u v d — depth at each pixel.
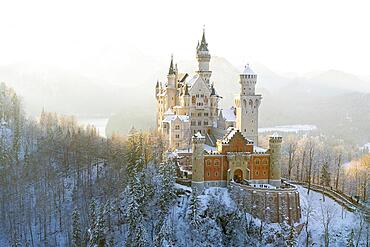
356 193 191.25
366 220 144.50
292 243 132.25
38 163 199.50
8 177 192.25
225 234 141.25
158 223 141.38
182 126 198.88
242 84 195.00
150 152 182.00
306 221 146.00
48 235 157.75
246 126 195.25
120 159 191.62
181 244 135.00
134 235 135.50
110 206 156.25
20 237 155.12
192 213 139.12
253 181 160.62
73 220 146.88
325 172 192.12
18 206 171.75
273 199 146.38
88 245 140.00
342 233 144.12
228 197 150.25
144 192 148.25
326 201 163.50
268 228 141.88
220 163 157.12
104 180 181.62
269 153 161.25
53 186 183.00
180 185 156.88
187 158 179.50
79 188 180.12
